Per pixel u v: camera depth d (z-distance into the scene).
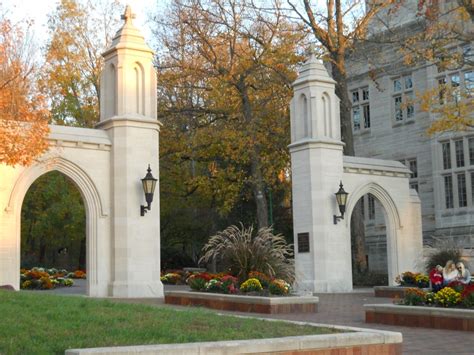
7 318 9.25
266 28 30.00
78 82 36.09
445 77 32.94
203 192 33.28
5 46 19.05
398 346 8.79
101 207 20.77
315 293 23.28
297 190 24.89
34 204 39.00
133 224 20.83
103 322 9.18
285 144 29.20
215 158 31.67
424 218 34.03
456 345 10.34
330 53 28.61
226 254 18.22
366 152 37.69
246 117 28.53
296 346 7.91
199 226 37.50
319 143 24.48
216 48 29.94
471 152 31.70
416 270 26.77
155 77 22.02
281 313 15.49
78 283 30.59
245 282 16.98
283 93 29.08
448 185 32.69
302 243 24.47
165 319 9.67
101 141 20.91
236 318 10.27
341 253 24.34
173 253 39.59
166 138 31.58
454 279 14.96
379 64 33.69
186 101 31.81
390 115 36.38
